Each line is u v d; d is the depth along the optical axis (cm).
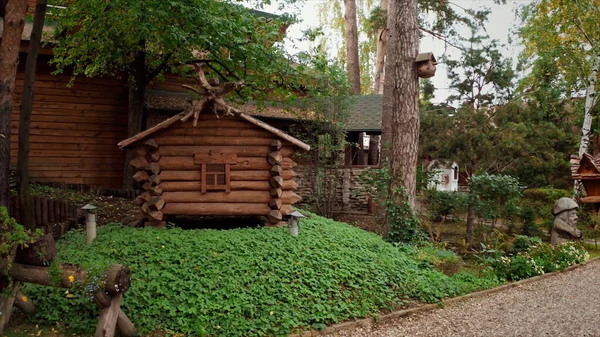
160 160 913
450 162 1594
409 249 1010
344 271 757
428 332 632
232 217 1109
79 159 1516
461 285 847
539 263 1044
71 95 1506
